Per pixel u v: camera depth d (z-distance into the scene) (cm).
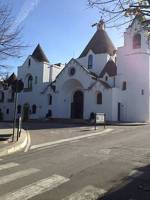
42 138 1977
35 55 5553
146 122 4006
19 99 5481
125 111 4250
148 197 721
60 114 4791
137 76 4241
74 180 862
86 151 1389
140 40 4284
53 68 5434
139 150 1416
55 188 781
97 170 989
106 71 4484
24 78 5516
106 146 1564
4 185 805
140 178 895
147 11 771
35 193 738
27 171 970
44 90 5062
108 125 3372
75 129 2722
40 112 5091
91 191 759
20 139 1745
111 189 781
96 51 4897
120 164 1088
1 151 1324
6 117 5772
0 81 2172
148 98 4203
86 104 4391
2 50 1712
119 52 4425
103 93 4216
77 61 4672
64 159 1185
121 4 770
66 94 4859
